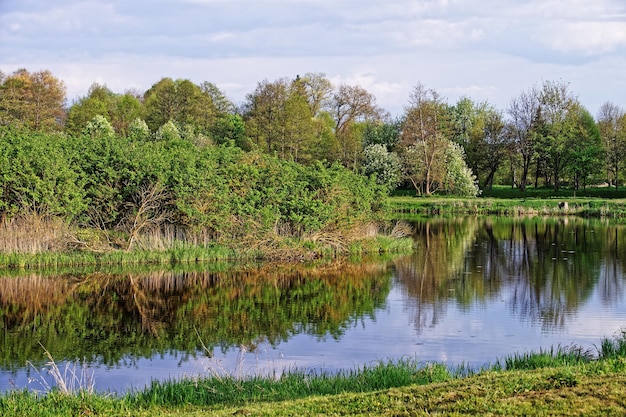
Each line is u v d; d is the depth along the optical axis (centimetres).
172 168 3189
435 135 7669
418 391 977
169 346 1673
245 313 2045
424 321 1912
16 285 2464
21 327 1875
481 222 5353
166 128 6856
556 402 876
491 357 1522
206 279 2633
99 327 1878
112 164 3159
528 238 4112
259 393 1138
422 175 7712
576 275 2712
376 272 2823
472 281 2591
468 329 1809
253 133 7900
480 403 883
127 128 8369
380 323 1895
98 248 2988
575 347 1536
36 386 1351
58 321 1952
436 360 1495
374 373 1223
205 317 1994
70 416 986
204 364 1506
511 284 2514
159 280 2600
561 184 9175
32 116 7750
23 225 2928
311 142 7844
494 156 8512
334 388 1150
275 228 3234
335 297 2291
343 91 8956
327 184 3456
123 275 2688
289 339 1720
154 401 1090
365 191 3612
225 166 3397
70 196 2994
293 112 7738
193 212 3116
